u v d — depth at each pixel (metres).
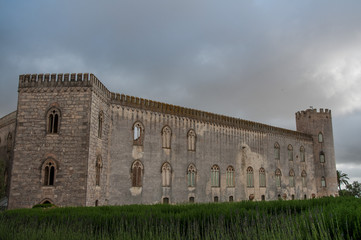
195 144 51.44
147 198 43.84
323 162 77.75
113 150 41.78
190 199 48.97
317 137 78.25
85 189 33.91
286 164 69.12
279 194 65.81
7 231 18.08
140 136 45.00
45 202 33.91
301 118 80.94
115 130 42.50
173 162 47.81
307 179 74.12
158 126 47.06
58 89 36.53
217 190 53.31
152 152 45.66
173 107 49.47
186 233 17.48
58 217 20.23
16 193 33.97
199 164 51.38
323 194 76.00
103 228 18.56
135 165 43.53
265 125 65.75
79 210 23.03
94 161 36.69
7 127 53.81
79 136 35.31
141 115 45.47
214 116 55.50
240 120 60.25
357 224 13.52
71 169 34.50
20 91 36.56
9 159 50.56
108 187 40.50
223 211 18.86
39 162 34.66
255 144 62.56
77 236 16.45
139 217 18.19
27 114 35.97
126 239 16.08
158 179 45.56
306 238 13.16
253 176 60.66
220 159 54.97
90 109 36.00
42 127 35.56
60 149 35.00
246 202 26.11
